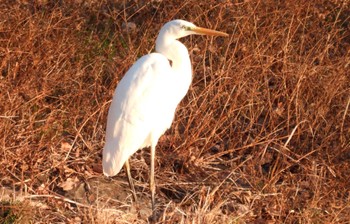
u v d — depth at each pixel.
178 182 12.38
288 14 15.83
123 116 10.85
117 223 10.69
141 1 16.77
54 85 13.30
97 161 12.62
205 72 14.04
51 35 14.86
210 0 15.59
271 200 11.98
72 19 15.52
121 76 14.07
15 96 12.34
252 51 14.11
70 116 13.06
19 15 14.20
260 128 13.84
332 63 14.95
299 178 12.75
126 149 10.84
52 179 11.86
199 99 13.96
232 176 12.70
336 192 12.26
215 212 10.92
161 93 11.02
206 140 12.93
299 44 15.49
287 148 12.86
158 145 13.23
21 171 11.77
